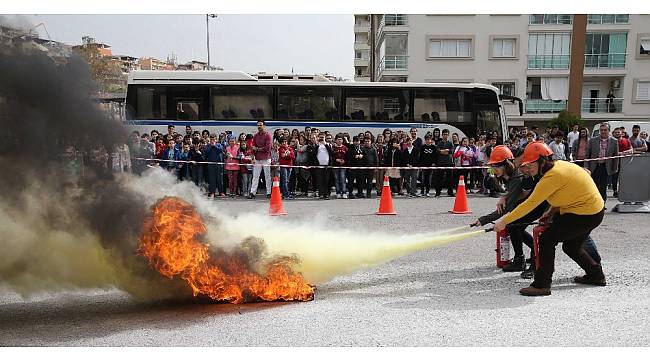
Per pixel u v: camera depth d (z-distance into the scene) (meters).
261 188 16.55
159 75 17.23
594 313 4.86
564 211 5.40
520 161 6.20
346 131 17.44
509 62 38.31
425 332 4.39
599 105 39.25
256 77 17.95
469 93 17.61
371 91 17.50
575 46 37.62
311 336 4.29
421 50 38.41
